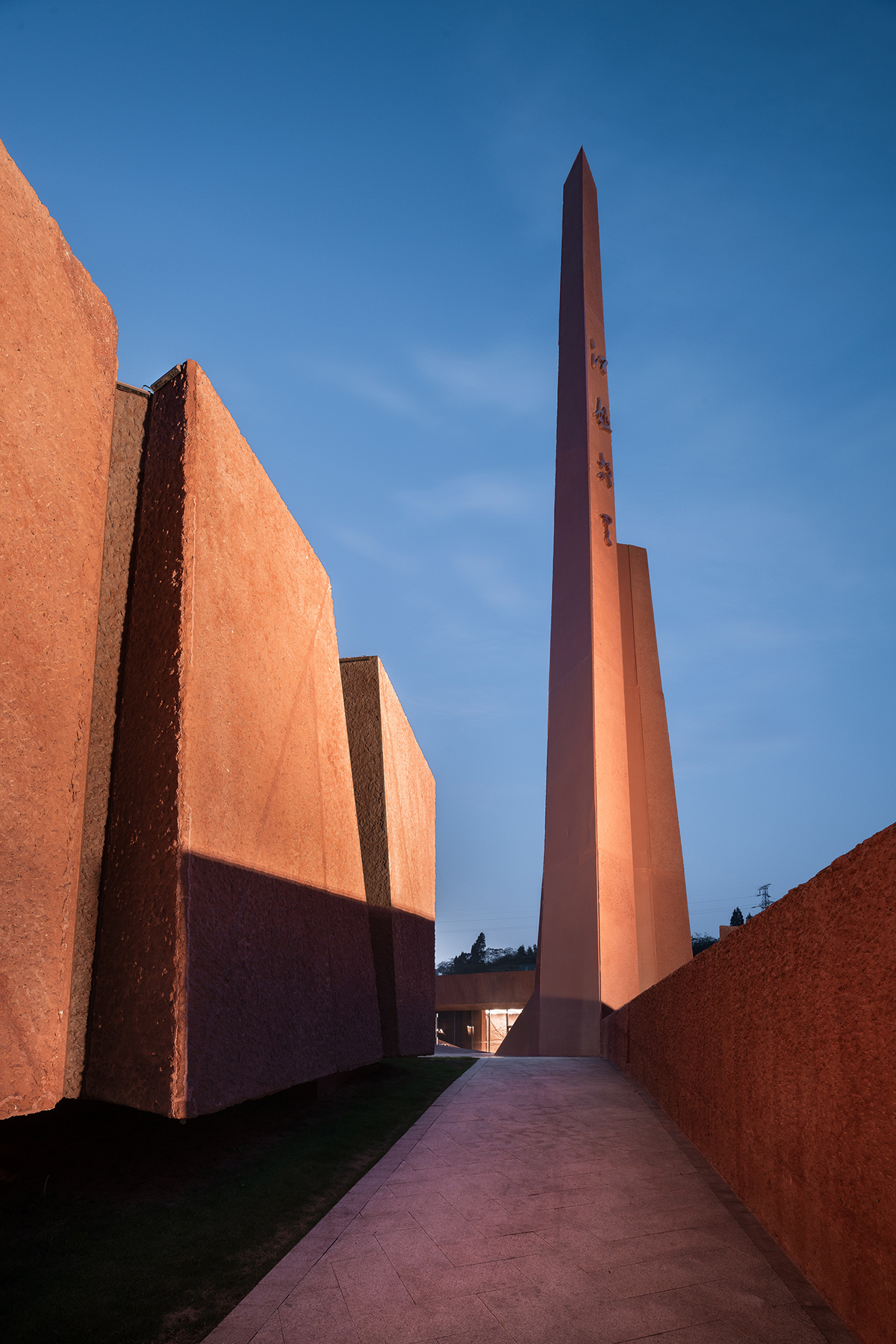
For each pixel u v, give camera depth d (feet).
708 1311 11.10
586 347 80.38
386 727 38.19
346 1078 30.86
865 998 9.87
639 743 80.33
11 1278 12.21
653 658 83.82
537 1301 11.76
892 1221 9.06
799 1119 12.21
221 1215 15.38
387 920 35.55
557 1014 64.90
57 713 14.46
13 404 13.94
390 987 35.09
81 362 15.97
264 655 21.38
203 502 18.51
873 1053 9.64
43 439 14.64
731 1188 16.53
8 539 13.61
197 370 19.11
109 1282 12.36
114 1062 15.19
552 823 71.51
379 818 36.35
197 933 15.64
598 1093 28.94
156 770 16.42
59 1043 13.64
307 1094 26.35
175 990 14.73
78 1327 11.02
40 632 14.20
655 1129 22.67
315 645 26.11
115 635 17.93
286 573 23.75
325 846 24.90
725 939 17.24
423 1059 40.83
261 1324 11.23
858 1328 9.91
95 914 16.46
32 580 14.10
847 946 10.45
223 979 16.55
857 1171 10.00
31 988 13.23
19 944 13.10
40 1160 17.48
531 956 321.52
